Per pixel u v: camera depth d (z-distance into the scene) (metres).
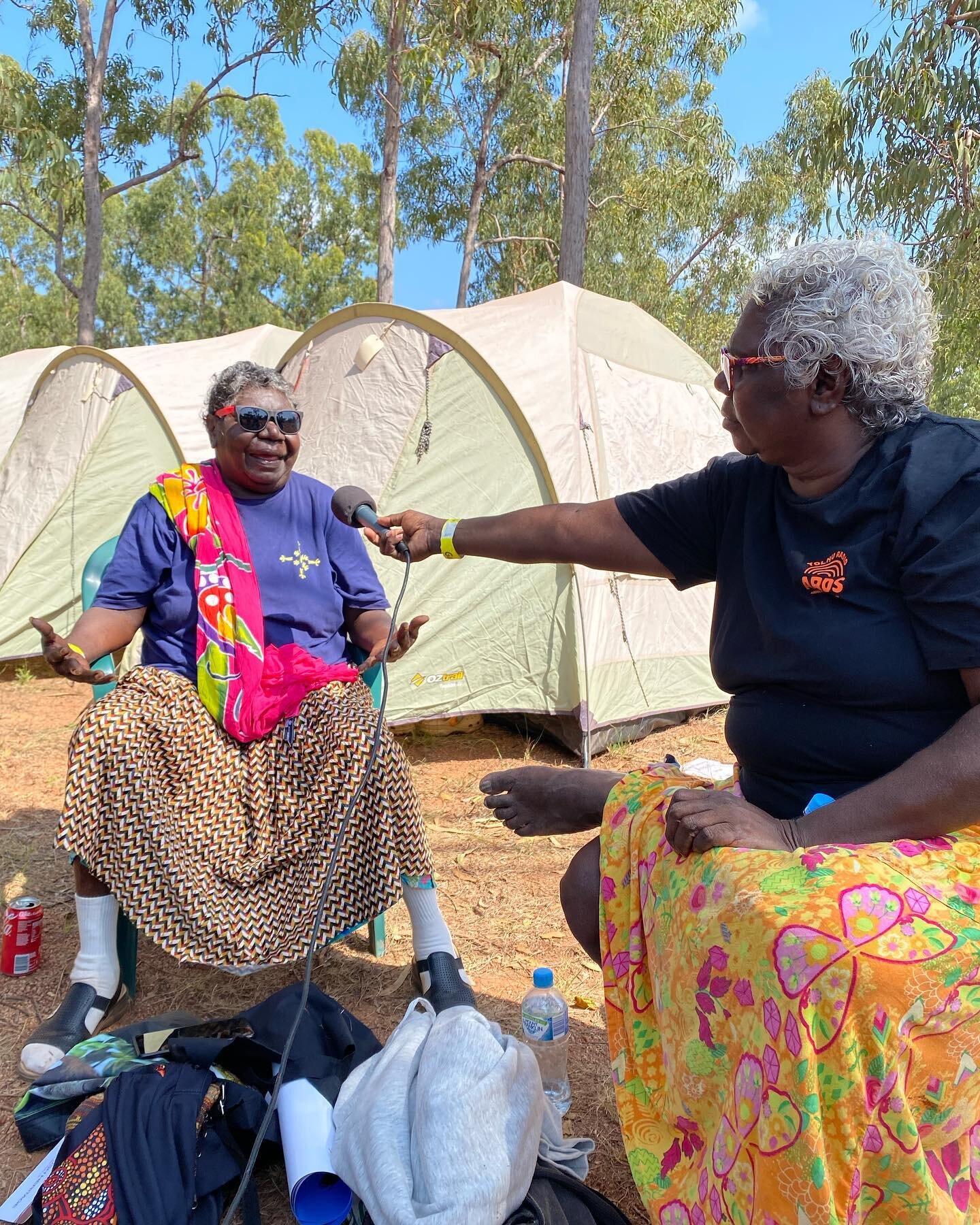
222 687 2.31
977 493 1.40
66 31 15.02
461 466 4.69
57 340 29.89
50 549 6.40
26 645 6.28
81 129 15.46
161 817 2.19
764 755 1.64
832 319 1.45
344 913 2.26
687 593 5.31
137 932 2.46
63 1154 1.75
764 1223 1.28
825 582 1.52
